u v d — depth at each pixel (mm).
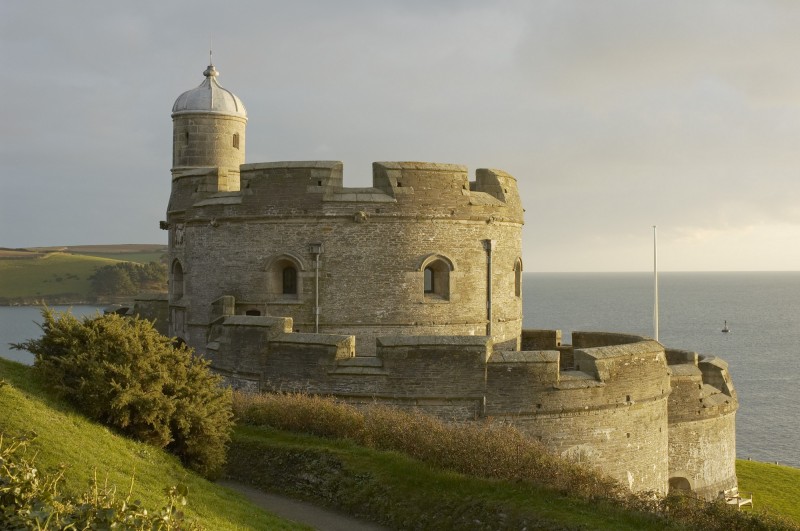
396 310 30797
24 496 11875
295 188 30797
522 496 18438
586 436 26734
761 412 73188
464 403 25875
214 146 38469
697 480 32688
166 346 20625
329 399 25328
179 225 34281
